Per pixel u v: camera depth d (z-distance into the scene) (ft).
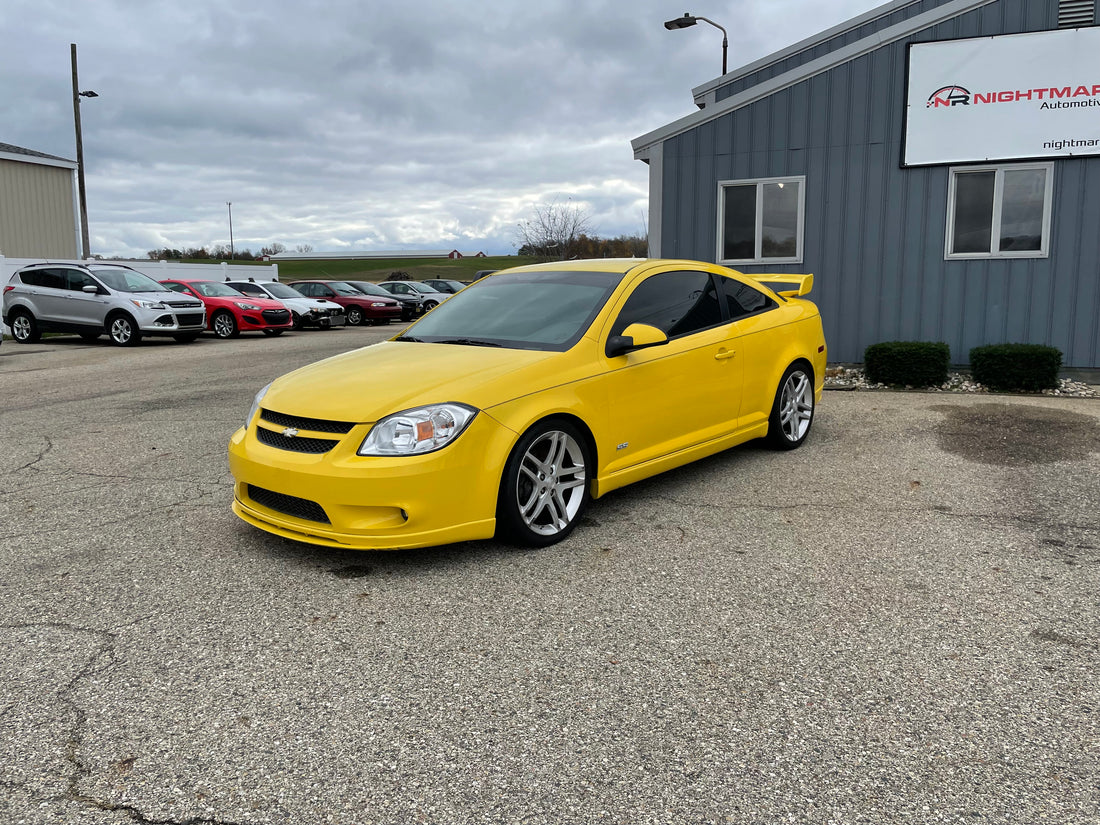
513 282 17.16
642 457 15.29
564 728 8.19
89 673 9.33
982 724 8.21
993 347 29.71
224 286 70.54
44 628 10.50
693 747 7.86
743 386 18.02
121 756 7.75
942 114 31.09
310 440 12.35
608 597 11.41
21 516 15.30
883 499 16.05
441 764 7.61
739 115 33.50
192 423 24.62
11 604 11.25
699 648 9.89
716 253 34.47
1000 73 30.35
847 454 19.81
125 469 18.89
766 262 33.94
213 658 9.68
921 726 8.19
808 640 10.09
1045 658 9.59
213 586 11.83
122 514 15.33
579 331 14.52
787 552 13.16
